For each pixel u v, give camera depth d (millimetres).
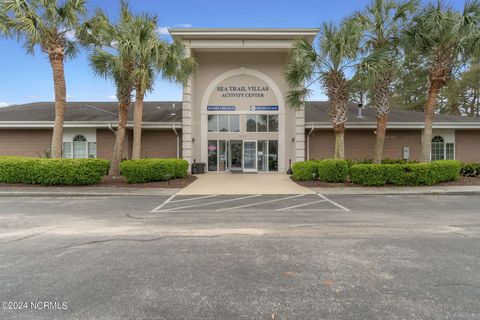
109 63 14242
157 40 14094
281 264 4543
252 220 7492
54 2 12977
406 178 13500
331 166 14125
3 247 5391
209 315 3137
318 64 13695
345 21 13734
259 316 3115
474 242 5605
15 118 19797
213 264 4547
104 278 4047
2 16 12562
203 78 21547
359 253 5016
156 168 14469
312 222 7262
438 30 12938
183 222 7301
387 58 13055
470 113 32406
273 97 21562
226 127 21641
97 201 10453
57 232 6395
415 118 20672
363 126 19047
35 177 13258
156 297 3521
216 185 14430
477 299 3459
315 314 3150
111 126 19094
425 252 5051
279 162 21375
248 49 20203
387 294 3584
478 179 15242
